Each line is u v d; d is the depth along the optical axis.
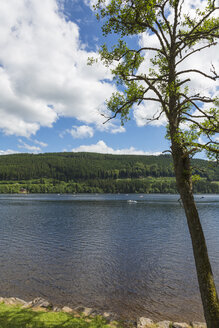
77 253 26.30
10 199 142.75
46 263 22.77
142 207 88.31
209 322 6.16
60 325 9.21
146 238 34.12
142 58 8.88
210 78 6.73
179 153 7.11
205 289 6.36
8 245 29.50
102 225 45.75
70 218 56.19
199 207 87.69
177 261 23.73
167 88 7.02
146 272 20.72
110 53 8.64
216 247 29.05
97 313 11.29
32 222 49.09
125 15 7.66
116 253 26.41
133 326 10.55
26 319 9.48
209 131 6.43
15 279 18.67
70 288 17.31
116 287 17.67
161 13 7.47
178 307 14.93
